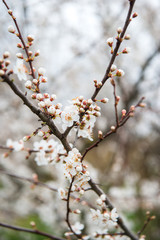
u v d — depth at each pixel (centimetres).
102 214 172
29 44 160
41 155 194
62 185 503
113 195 515
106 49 606
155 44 641
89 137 170
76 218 477
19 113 554
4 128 549
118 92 627
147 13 638
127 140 577
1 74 128
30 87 154
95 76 678
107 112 635
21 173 543
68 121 154
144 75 589
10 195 564
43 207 532
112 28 582
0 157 545
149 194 591
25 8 486
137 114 599
